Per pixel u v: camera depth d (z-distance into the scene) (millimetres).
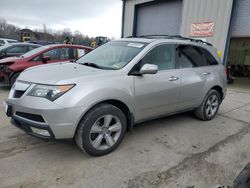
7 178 2582
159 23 13648
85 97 2785
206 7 10875
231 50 20875
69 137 2803
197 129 4398
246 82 13875
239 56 21172
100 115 2980
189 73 4211
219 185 2678
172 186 2615
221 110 6027
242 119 5277
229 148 3650
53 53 7102
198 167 3033
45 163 2922
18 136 3646
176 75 3938
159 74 3666
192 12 11508
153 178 2740
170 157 3252
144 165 3004
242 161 3254
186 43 4352
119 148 3412
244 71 18969
